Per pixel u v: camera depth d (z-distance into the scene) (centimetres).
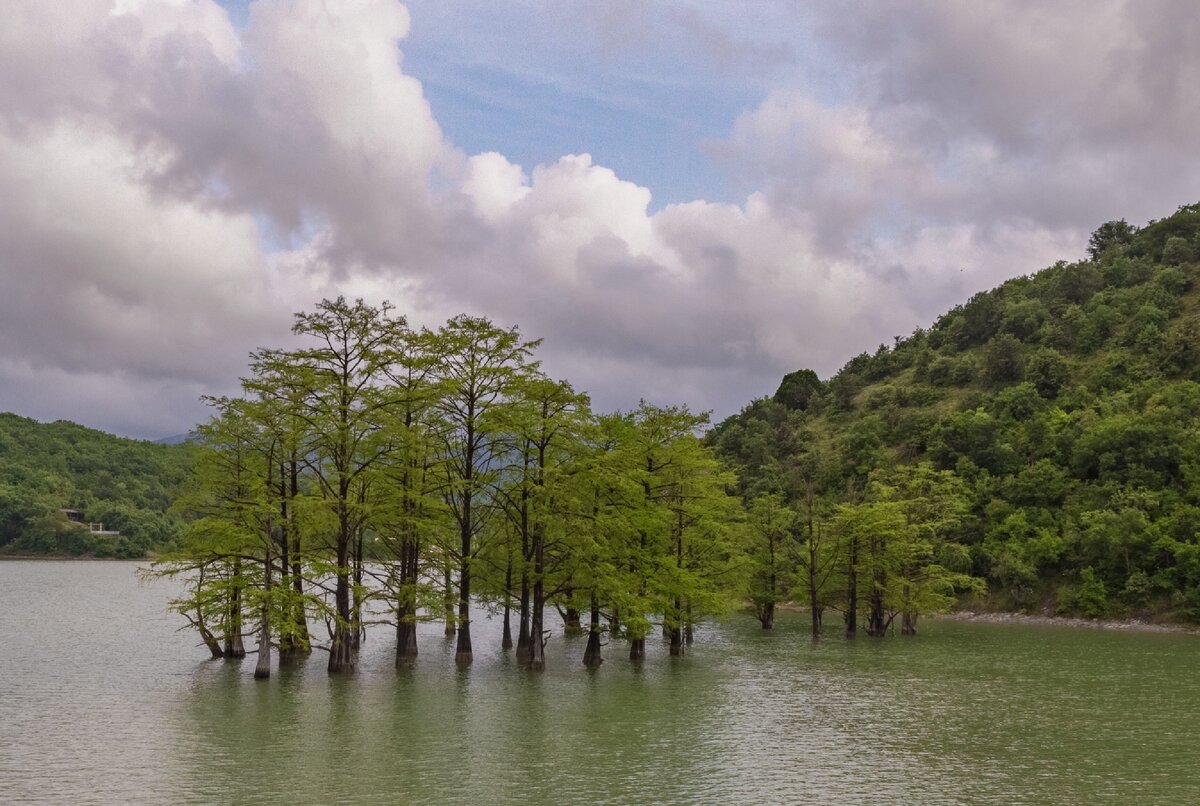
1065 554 10481
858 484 13462
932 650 7031
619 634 5659
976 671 5747
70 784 2784
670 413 5984
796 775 2997
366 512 4828
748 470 15375
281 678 4903
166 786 2764
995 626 9531
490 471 5194
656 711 4125
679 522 6141
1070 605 10019
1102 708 4350
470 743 3394
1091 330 15975
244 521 4812
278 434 4694
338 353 4716
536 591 5272
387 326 4819
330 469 4741
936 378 17625
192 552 4816
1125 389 13300
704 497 6128
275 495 4831
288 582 4809
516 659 5725
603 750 3325
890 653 6800
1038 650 7088
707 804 2656
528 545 5381
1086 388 13825
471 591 6216
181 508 5066
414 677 4959
